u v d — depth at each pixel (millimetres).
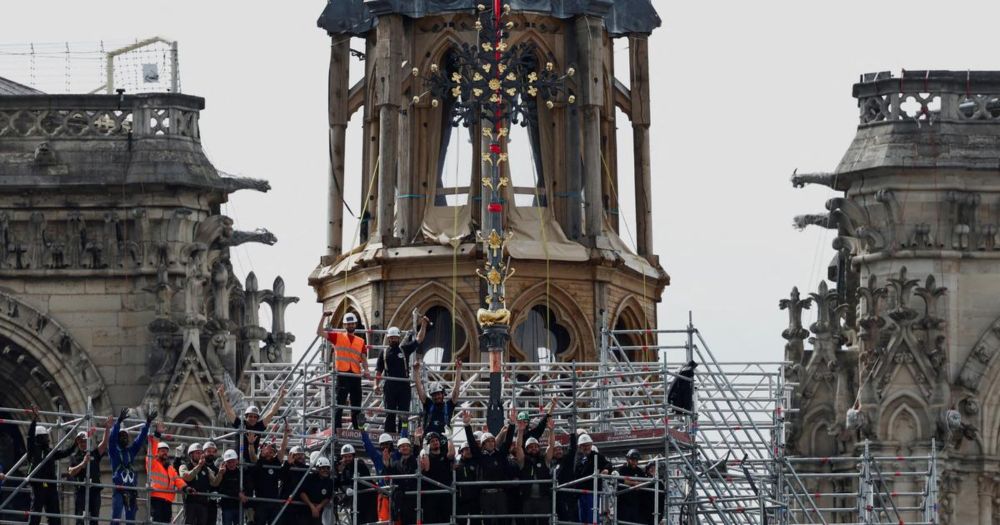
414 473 195875
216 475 198125
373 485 197875
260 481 198750
